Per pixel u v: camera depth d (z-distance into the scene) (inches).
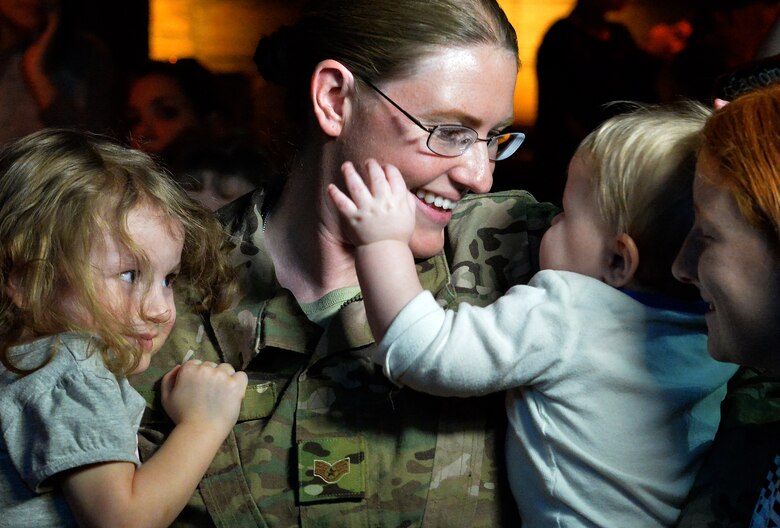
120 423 53.7
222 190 90.8
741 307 42.8
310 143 61.9
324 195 61.1
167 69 134.0
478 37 57.4
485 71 57.5
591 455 53.7
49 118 144.9
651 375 54.1
